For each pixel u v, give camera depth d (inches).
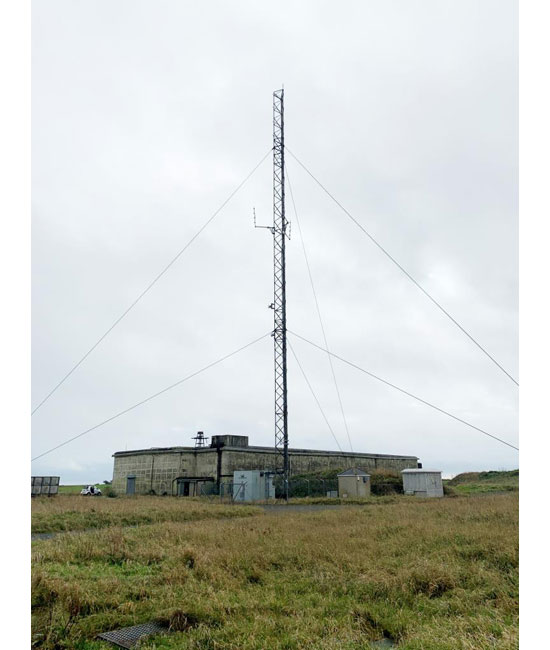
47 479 1525.6
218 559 470.9
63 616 321.1
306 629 301.7
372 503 1421.0
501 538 517.0
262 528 692.1
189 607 340.2
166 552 508.1
